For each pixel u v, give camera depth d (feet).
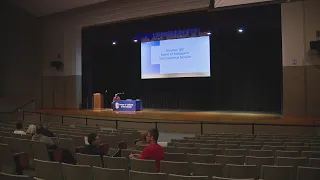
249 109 53.88
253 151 18.08
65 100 62.44
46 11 61.26
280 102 51.78
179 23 51.67
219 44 54.75
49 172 13.51
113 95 66.13
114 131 31.14
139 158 15.96
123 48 64.54
